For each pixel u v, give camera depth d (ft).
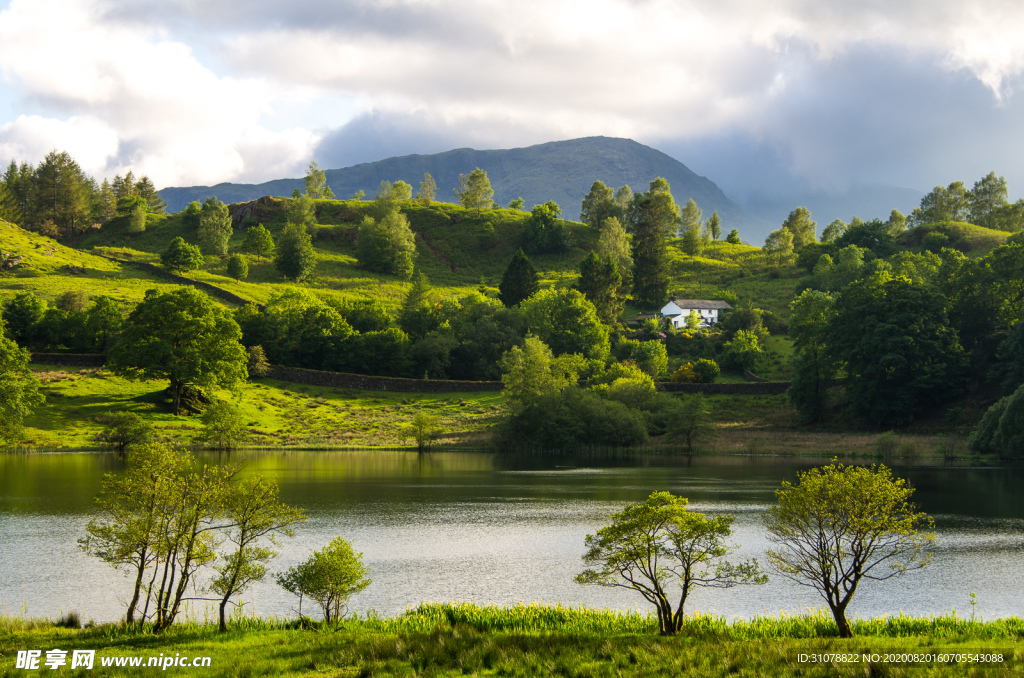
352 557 80.94
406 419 395.14
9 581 110.73
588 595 105.09
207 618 90.89
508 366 359.87
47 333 417.49
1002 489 201.77
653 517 71.41
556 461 297.33
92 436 306.76
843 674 54.95
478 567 122.01
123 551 75.20
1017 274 371.56
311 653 62.85
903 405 343.67
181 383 352.90
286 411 389.19
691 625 74.02
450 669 59.82
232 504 77.87
